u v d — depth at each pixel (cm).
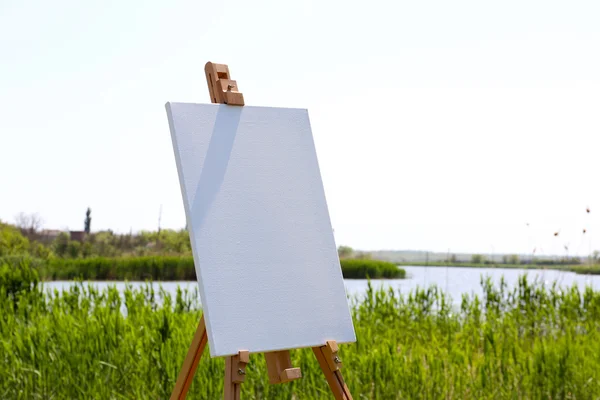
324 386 426
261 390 425
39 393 415
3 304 606
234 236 271
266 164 288
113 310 576
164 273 1770
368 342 509
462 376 439
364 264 2052
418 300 702
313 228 291
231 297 262
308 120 307
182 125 274
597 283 770
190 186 267
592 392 430
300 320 274
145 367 423
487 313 656
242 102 291
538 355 453
